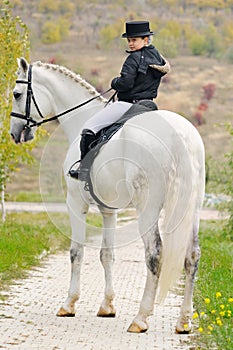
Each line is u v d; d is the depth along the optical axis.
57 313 13.86
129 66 12.98
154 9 114.94
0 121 27.00
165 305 15.05
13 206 40.53
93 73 84.62
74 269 13.92
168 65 13.22
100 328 12.95
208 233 29.17
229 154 27.12
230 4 116.62
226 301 14.49
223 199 29.11
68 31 103.06
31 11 111.31
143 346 11.73
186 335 12.45
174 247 11.78
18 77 14.69
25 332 12.47
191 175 11.84
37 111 14.59
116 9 113.38
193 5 116.44
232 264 19.78
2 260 19.36
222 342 11.52
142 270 20.27
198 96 82.31
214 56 96.25
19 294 15.84
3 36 27.06
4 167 27.75
